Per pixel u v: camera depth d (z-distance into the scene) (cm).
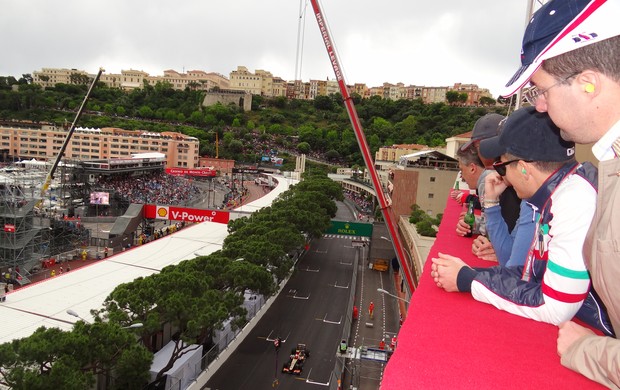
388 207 2648
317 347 3456
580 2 259
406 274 2608
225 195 11306
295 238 4044
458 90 19025
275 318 3953
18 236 4931
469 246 645
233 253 3416
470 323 309
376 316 4162
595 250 252
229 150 16562
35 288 3212
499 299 339
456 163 5581
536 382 227
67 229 6153
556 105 272
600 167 254
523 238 444
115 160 9975
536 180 358
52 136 13912
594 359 231
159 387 2408
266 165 15762
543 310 308
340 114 19612
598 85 251
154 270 3916
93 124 16550
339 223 6000
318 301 4450
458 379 227
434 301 358
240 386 2830
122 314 2144
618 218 234
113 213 8550
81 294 3180
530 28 287
